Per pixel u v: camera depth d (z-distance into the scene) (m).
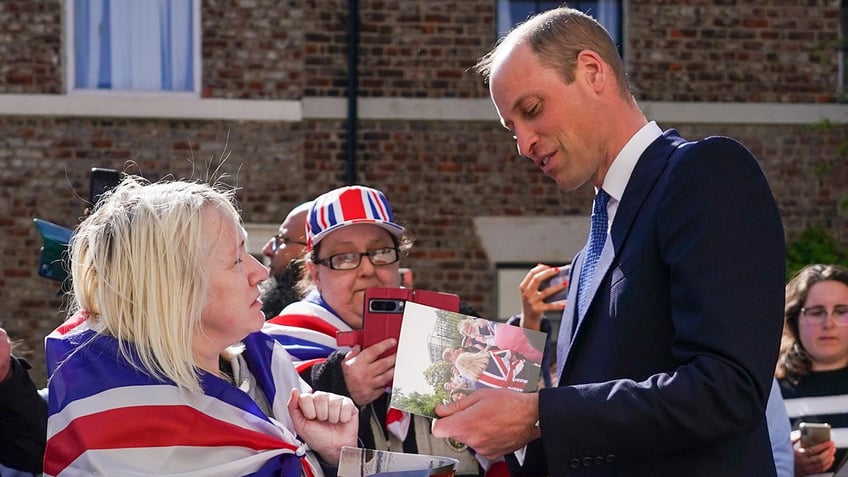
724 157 2.59
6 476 3.61
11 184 8.89
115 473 2.47
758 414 2.48
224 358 2.94
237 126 9.02
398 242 4.01
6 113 8.88
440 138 9.11
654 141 2.76
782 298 2.53
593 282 2.73
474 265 9.10
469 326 2.91
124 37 9.09
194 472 2.53
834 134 9.30
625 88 2.81
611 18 9.39
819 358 4.45
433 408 2.85
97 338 2.62
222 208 2.74
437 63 9.08
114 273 2.62
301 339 3.86
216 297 2.67
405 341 2.88
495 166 9.12
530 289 4.10
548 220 9.13
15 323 8.82
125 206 2.70
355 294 3.90
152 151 8.97
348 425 2.89
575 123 2.75
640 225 2.65
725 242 2.51
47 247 4.03
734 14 9.22
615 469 2.69
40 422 3.55
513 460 3.20
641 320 2.61
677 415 2.43
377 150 9.06
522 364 2.90
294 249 4.85
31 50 8.95
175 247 2.63
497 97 2.82
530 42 2.79
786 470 3.94
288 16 9.02
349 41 9.02
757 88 9.22
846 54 9.41
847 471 3.86
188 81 9.10
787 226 9.28
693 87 9.20
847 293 4.44
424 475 2.65
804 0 9.24
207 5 8.99
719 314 2.46
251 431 2.63
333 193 3.99
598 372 2.65
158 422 2.53
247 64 9.00
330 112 9.02
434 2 9.08
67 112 8.91
